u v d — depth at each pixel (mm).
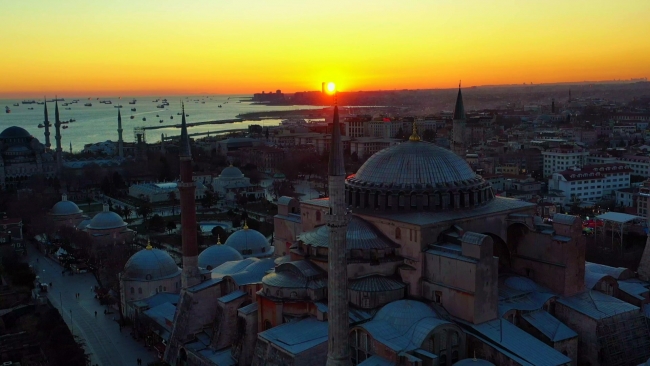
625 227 195750
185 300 124812
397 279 107000
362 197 116562
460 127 163375
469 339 96188
